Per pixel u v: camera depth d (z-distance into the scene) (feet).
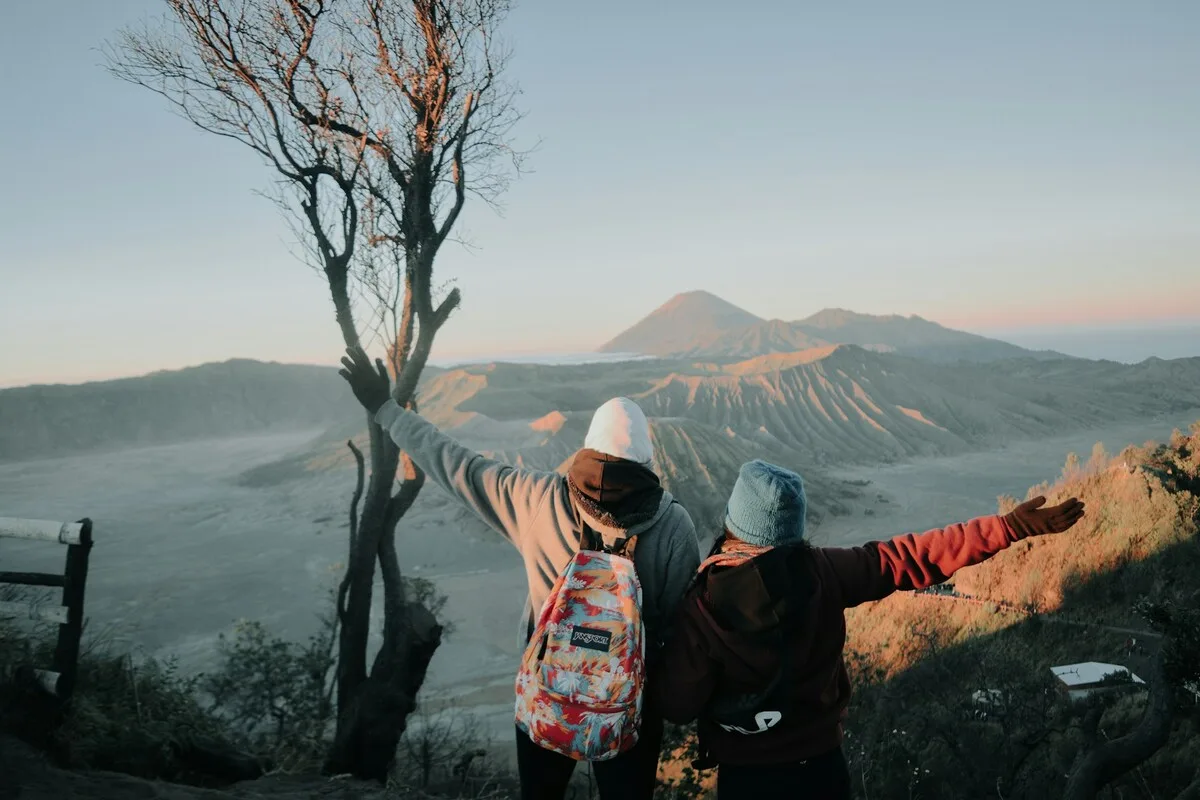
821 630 7.02
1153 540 56.39
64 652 14.57
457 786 26.30
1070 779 23.89
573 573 7.20
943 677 52.95
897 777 30.68
